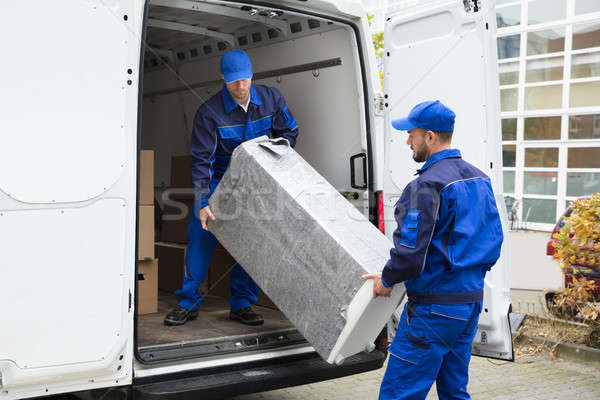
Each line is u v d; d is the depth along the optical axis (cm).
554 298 550
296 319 300
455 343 276
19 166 244
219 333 365
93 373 261
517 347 512
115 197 260
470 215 261
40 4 246
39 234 248
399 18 381
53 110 249
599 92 1184
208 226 341
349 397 396
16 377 246
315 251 290
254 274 319
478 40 347
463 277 263
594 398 402
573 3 1188
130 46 262
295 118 432
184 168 515
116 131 261
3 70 241
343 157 401
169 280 509
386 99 388
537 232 1270
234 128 373
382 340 351
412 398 266
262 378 303
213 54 500
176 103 561
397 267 253
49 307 250
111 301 261
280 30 420
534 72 1260
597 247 509
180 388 284
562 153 1249
